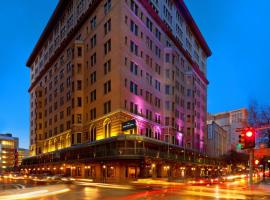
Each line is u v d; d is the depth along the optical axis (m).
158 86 74.69
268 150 38.47
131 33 63.28
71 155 73.56
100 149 62.16
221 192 29.00
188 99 94.19
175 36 88.56
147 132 67.31
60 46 90.19
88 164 68.00
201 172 95.75
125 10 61.53
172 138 76.81
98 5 68.69
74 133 72.38
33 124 117.88
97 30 68.38
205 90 119.19
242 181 54.47
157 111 73.12
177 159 71.62
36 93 108.94
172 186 38.19
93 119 67.44
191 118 93.31
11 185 42.03
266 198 23.73
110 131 60.66
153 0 75.12
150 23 72.12
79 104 73.12
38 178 65.81
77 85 73.69
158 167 67.44
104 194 27.47
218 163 112.25
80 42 74.94
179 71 89.06
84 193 28.55
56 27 99.19
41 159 97.00
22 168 118.69
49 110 100.19
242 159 135.50
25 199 22.86
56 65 95.69
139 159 56.56
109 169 61.12
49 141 97.81
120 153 55.50
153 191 30.89
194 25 103.06
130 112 60.84
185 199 22.92
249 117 52.25
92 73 69.75
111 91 60.62
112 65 61.09
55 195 26.45
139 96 64.69
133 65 63.31
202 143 108.50
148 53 70.25
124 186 38.78
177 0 89.00
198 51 113.06
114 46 60.84
